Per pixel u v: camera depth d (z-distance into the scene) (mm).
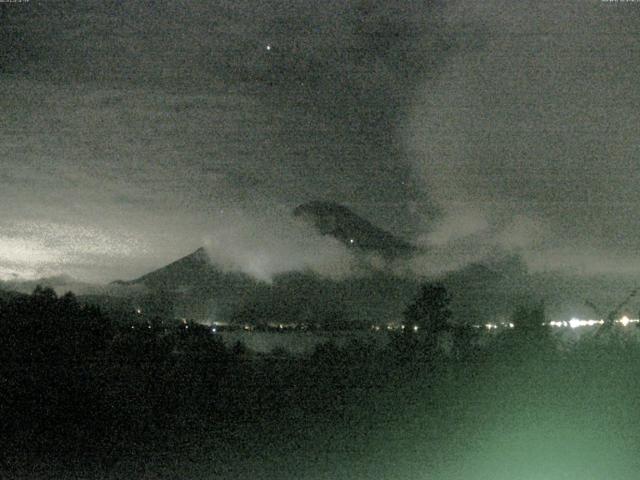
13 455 12180
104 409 14008
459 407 14102
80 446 12727
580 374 14766
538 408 13672
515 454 11727
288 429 13680
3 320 16375
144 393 14992
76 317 17500
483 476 10539
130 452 12430
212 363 16828
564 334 16812
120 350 17406
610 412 13430
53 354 16000
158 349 17703
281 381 15945
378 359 16984
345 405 14570
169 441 13078
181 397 15102
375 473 10867
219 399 14992
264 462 11688
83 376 14984
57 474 11047
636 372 14742
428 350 17453
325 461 11648
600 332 16906
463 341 17312
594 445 12016
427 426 13477
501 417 13531
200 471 11188
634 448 11828
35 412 13758
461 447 12250
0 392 14055
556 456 11500
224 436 13320
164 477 10898
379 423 13891
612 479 10242
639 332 16891
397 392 14805
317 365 16703
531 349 15820
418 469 11031
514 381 14578
